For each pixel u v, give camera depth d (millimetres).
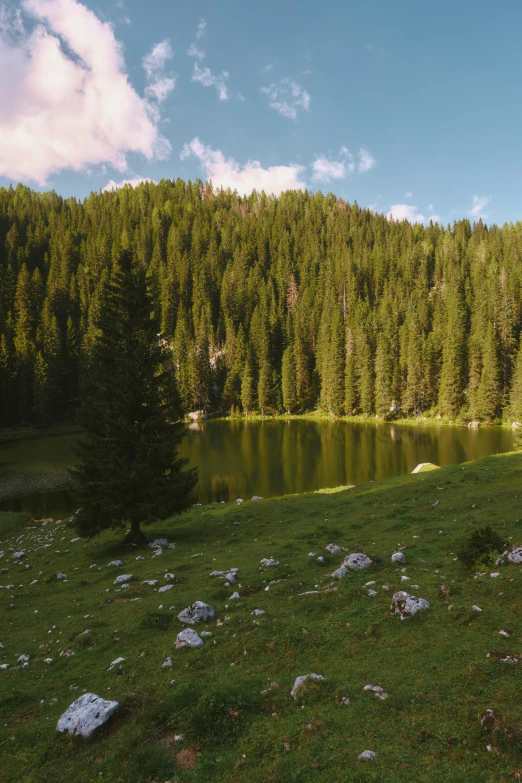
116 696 8188
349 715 6367
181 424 26578
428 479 31859
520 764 4898
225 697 7168
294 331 175000
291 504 31844
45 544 29906
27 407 119562
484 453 72688
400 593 10031
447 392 121750
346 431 108438
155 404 25594
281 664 8359
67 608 15156
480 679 6625
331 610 10555
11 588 19859
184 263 199250
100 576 19406
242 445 87375
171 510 24906
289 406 152375
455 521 19172
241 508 33000
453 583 11078
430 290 197250
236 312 189750
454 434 97750
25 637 13039
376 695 6703
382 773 5133
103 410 24422
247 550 19688
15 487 56375
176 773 5887
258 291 198750
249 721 6758
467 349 129500
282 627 9883
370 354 143375
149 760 6113
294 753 5781
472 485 27188
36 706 8711
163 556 21297
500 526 16391
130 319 25812
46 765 6719
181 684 7891
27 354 124312
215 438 99000
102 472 23984
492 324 129125
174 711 7160
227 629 10508
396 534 18938
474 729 5594
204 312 178000
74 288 177125
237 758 5969
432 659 7562
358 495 31750
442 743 5484
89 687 9062
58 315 167000
